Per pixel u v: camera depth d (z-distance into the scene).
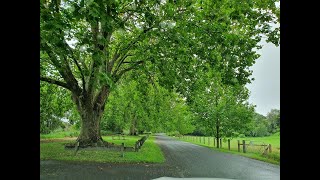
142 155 19.53
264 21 16.88
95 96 22.58
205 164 16.20
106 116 57.06
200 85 21.86
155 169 13.52
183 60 18.52
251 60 16.02
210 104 33.78
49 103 30.92
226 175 12.05
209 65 17.59
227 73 16.14
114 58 22.45
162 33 16.53
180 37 16.36
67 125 58.38
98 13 8.95
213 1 15.54
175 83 20.66
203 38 16.56
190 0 16.38
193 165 15.59
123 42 21.69
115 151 20.86
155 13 17.14
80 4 8.88
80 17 9.02
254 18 16.23
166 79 20.72
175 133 103.31
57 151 20.17
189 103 21.98
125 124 61.31
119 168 13.61
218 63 16.53
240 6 14.55
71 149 21.28
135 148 21.48
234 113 32.47
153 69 22.12
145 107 35.84
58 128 52.34
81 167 13.61
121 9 16.67
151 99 34.31
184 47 17.52
